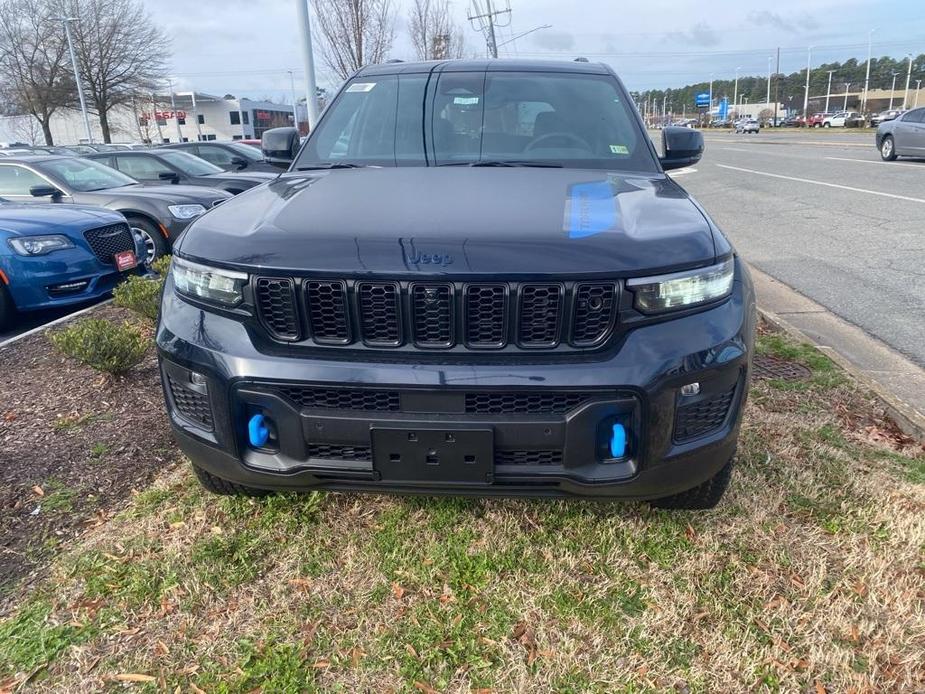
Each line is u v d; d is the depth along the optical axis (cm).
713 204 1167
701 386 207
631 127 334
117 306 551
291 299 202
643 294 200
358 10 1352
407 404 199
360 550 244
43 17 3625
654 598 220
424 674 194
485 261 195
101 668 196
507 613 215
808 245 796
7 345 476
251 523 258
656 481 208
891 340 471
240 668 195
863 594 221
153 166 1072
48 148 1994
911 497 272
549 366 197
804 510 264
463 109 339
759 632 207
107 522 264
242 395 207
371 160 322
